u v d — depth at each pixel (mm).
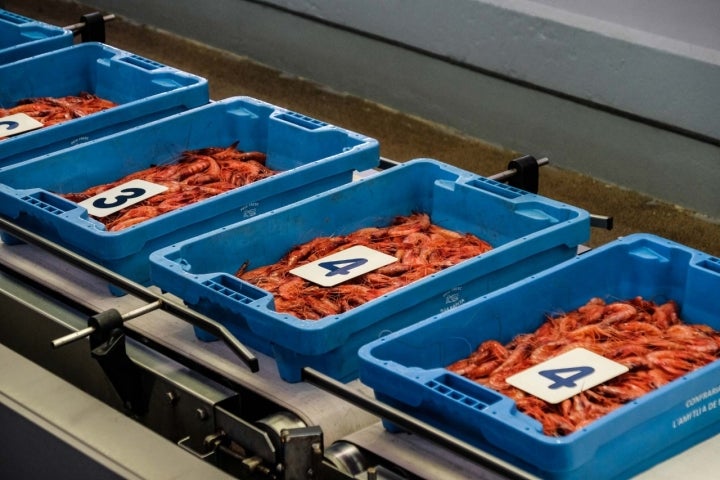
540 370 2502
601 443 2115
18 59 4129
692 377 2266
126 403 2594
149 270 2939
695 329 2799
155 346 2662
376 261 3035
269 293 2584
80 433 2508
